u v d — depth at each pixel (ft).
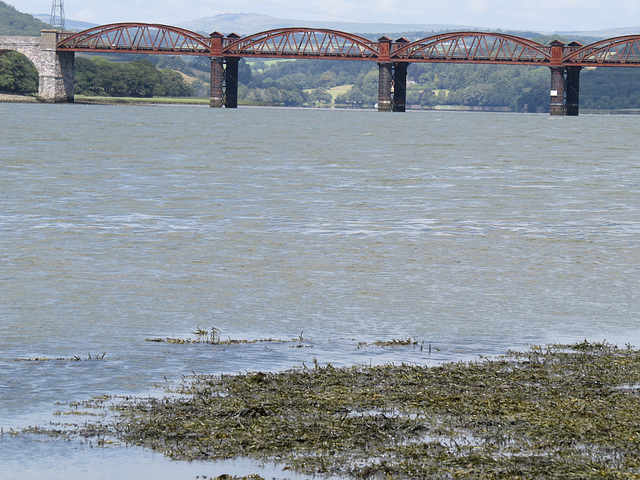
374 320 133.69
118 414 89.30
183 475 75.61
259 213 265.95
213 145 608.60
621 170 450.30
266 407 91.25
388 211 274.98
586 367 107.65
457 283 163.73
